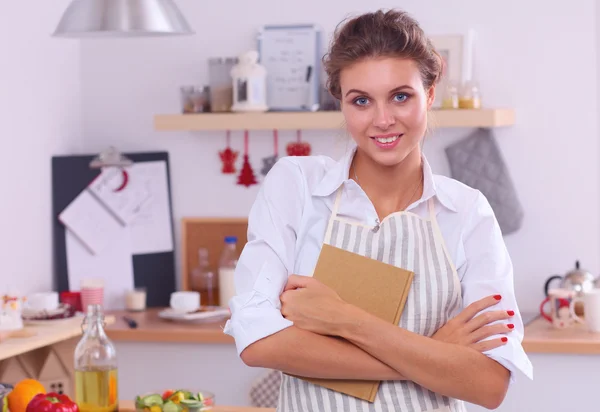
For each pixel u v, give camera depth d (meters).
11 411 2.41
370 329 1.61
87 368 2.42
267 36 4.09
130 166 4.19
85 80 4.36
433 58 1.62
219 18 4.19
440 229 1.73
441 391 1.61
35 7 3.96
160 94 4.29
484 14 3.97
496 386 1.62
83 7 3.05
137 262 4.25
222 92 3.97
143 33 3.32
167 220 4.27
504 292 1.71
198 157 4.26
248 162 4.21
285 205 1.75
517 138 3.97
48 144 4.09
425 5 4.01
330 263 1.69
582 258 3.93
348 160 1.74
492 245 1.74
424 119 1.61
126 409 2.55
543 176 3.95
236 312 1.68
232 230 4.22
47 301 3.49
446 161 4.02
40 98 4.01
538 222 3.96
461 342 1.65
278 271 1.71
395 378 1.62
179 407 2.43
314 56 4.02
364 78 1.57
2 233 3.71
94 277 4.19
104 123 4.35
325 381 1.66
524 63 3.95
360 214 1.72
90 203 4.19
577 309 3.64
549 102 3.93
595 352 3.32
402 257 1.69
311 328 1.64
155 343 3.72
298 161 1.80
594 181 3.91
